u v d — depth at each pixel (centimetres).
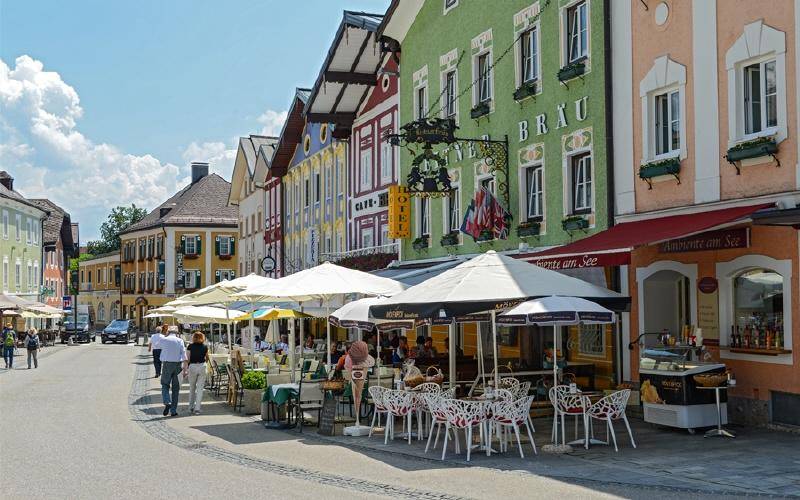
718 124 1666
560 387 1421
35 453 1412
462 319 1675
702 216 1648
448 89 2786
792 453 1302
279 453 1409
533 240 2266
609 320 1335
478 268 1430
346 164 3988
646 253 1844
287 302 2270
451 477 1168
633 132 1903
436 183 2478
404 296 1484
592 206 2030
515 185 2352
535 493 1048
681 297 1869
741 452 1316
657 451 1342
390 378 1817
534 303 1335
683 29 1761
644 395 1568
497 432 1391
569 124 2120
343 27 3300
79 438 1597
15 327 6681
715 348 1656
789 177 1509
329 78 3522
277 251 5347
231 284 2394
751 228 1577
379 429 1672
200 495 1058
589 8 2044
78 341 7181
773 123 1571
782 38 1526
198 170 10119
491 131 2480
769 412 1544
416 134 2331
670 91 1817
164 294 8950
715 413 1520
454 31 2714
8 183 7306
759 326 1585
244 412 2041
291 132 4872
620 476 1151
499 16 2447
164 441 1559
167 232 8925
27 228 7119
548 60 2209
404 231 3030
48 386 2844
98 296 11356
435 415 1384
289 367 2409
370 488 1095
